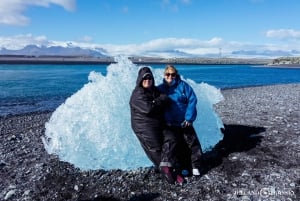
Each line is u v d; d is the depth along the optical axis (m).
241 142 4.56
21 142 5.27
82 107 3.97
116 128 3.72
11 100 12.10
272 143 4.51
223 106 8.66
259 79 26.67
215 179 3.37
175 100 3.57
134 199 3.02
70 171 3.64
